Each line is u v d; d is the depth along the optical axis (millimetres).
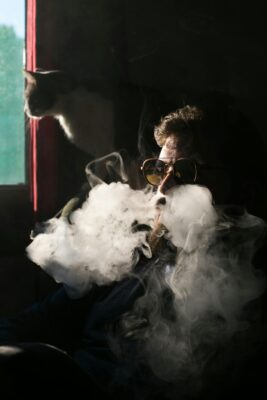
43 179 2434
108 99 2484
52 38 2488
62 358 1077
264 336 1106
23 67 2551
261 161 1276
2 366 1017
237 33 2617
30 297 2475
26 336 1408
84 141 2469
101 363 1237
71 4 2480
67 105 2459
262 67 2639
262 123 2645
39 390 1019
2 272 2465
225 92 2539
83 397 1056
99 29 2527
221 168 1243
